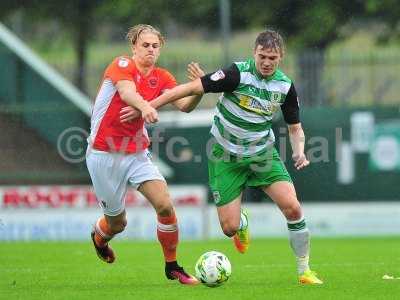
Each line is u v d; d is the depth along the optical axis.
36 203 68.69
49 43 112.50
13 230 68.62
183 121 68.56
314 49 97.19
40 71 72.38
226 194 35.97
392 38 101.44
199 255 53.22
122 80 34.34
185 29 107.12
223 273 34.94
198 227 68.62
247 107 35.16
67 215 68.62
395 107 67.75
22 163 70.50
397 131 67.62
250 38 107.38
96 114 35.31
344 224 68.31
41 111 70.12
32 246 61.00
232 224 35.97
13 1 105.75
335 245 59.97
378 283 36.50
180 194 68.69
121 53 106.06
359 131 67.81
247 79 34.88
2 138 70.38
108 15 103.25
